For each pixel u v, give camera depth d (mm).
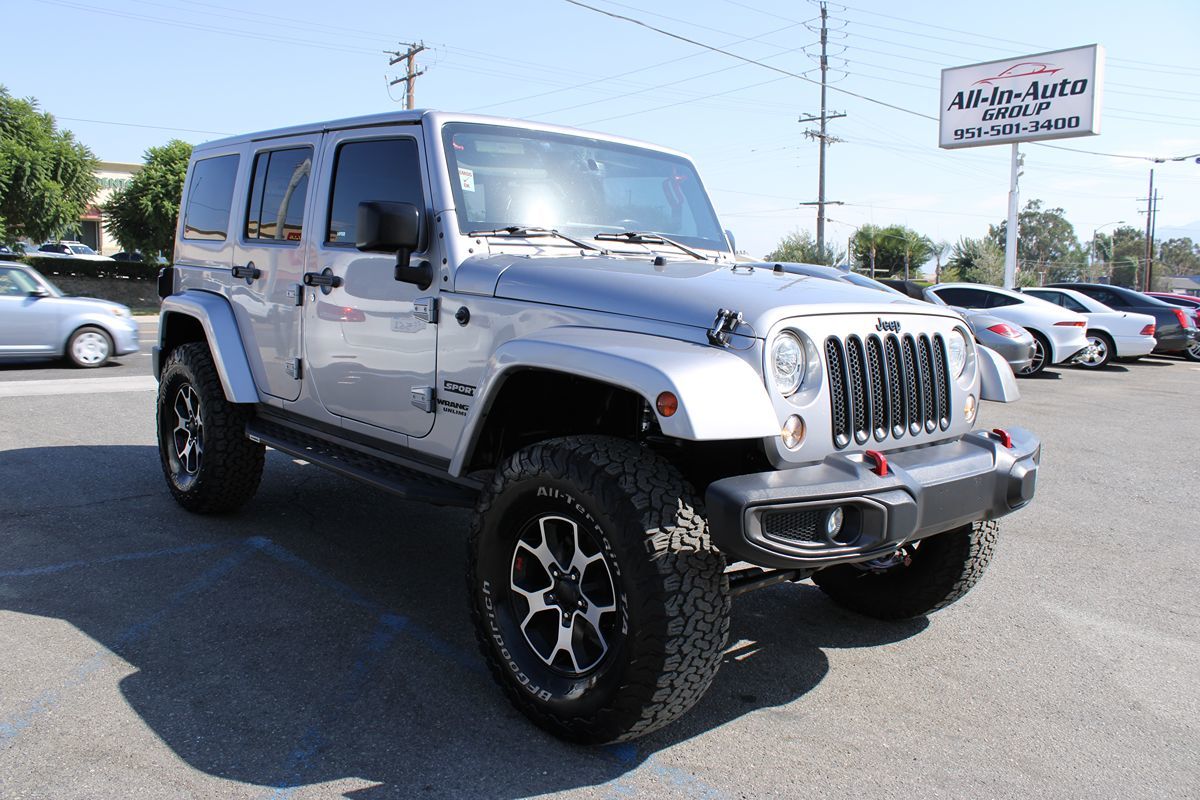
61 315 11750
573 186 3846
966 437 3279
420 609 3891
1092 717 3156
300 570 4309
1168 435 9320
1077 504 6344
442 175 3438
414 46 35125
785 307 2707
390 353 3639
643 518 2545
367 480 3561
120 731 2795
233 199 4797
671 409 2428
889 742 2926
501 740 2830
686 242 4199
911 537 2744
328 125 4094
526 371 3068
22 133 32875
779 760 2783
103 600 3857
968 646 3762
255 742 2762
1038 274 76688
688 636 2529
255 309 4543
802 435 2715
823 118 38188
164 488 5688
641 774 2670
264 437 4387
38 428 7484
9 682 3088
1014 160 25453
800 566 2549
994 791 2656
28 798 2430
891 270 55469
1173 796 2660
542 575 3012
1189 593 4516
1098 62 23609
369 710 2986
